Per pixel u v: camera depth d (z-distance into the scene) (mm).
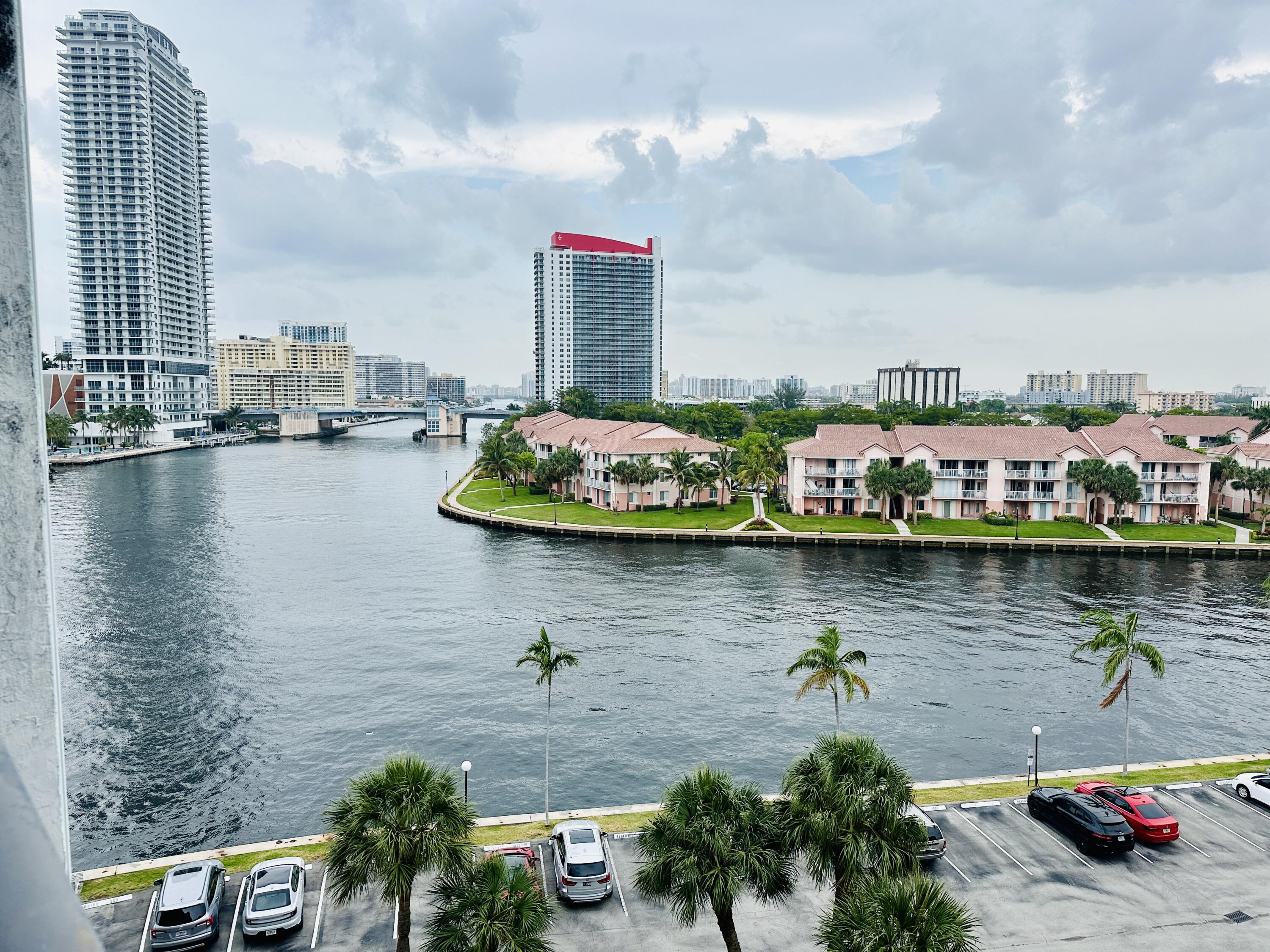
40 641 5016
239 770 51500
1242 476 132375
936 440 136000
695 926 33094
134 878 36250
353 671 67562
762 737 55781
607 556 112938
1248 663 70312
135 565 104625
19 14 4754
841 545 120625
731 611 85250
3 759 2830
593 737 55781
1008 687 64438
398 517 145125
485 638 76125
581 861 34812
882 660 70188
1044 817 40531
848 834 28500
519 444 195750
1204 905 33906
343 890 28562
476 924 26531
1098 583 98125
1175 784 44750
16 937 2230
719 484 148625
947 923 23281
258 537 124312
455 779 30406
